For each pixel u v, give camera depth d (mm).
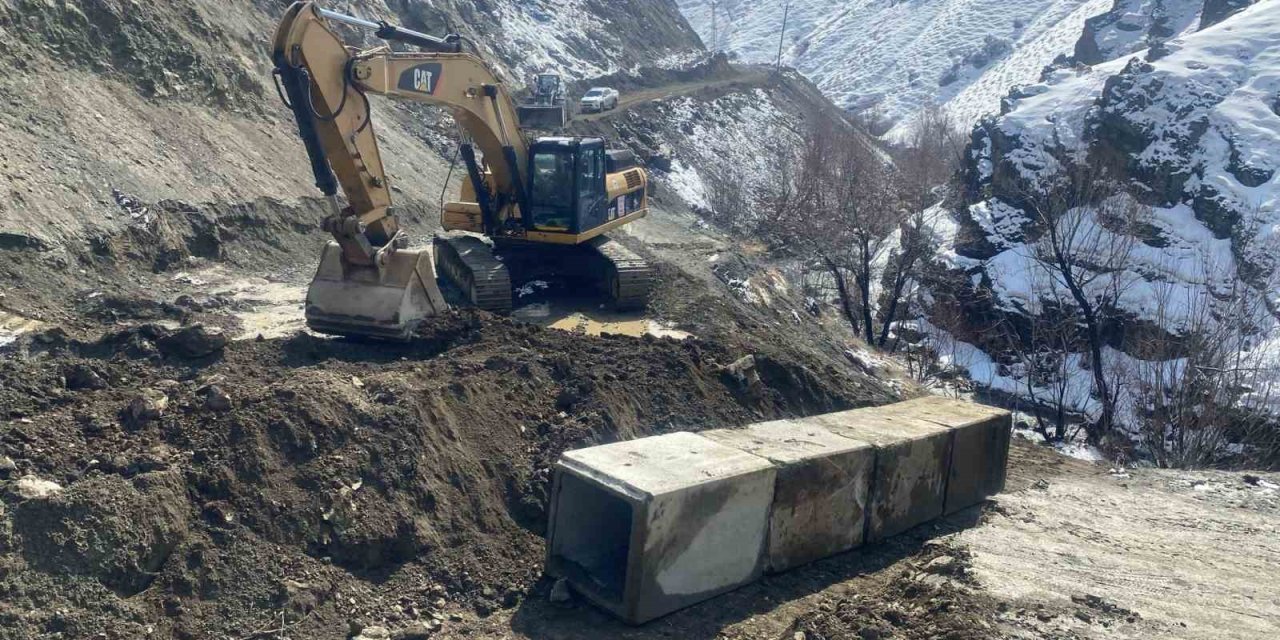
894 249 32188
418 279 11289
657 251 23156
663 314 15000
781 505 8242
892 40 121750
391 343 11141
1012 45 107562
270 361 10312
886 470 9227
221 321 12320
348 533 7605
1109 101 40406
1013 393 27391
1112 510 11602
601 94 42312
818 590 8297
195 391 8656
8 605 6168
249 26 23812
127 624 6418
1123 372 23969
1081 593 8016
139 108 16828
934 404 11195
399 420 8562
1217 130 37500
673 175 40188
